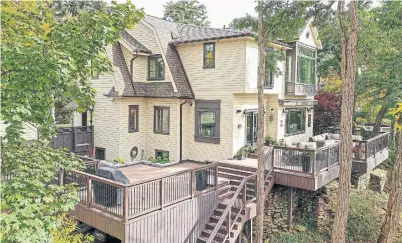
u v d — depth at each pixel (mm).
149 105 18156
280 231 12953
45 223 5488
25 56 4996
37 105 5582
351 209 13906
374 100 19750
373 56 17766
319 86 29969
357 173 16031
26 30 6449
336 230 9852
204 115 16922
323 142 16125
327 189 14078
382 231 12656
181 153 17156
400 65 16969
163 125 17781
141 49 17422
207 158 16766
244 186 11406
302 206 13633
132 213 8508
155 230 8867
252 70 15586
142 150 18359
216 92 16250
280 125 19078
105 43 6199
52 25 6645
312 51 20719
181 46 17328
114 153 17500
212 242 10289
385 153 18094
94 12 6363
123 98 17203
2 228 4758
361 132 20734
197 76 16906
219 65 16031
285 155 12898
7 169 5668
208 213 10820
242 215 11211
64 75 5223
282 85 19031
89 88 6309
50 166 5984
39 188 5551
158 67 17594
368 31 16250
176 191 9656
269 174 12680
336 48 23656
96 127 18266
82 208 9352
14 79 5109
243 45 15148
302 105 21062
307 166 12375
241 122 16344
